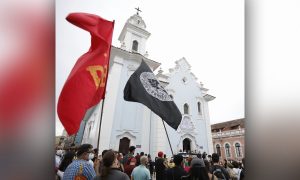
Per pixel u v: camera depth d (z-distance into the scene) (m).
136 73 5.51
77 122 3.50
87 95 3.81
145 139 16.88
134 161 6.39
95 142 15.10
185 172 3.97
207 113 22.52
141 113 17.81
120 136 16.02
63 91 3.62
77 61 4.31
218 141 32.56
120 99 17.22
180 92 21.44
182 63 23.36
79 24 4.27
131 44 21.25
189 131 19.97
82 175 3.04
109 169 2.82
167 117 5.46
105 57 4.50
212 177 4.12
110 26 4.92
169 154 17.45
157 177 7.45
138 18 23.23
